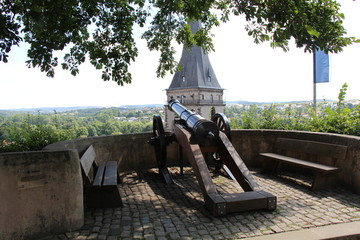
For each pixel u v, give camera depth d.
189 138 4.61
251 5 4.52
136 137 6.17
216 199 3.38
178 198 4.14
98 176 4.06
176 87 60.78
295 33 4.13
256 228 2.98
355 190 4.16
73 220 2.98
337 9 4.44
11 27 4.29
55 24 4.95
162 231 2.95
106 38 6.49
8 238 2.62
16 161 2.67
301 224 3.06
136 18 6.61
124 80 6.69
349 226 2.96
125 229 3.01
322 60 7.66
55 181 2.88
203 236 2.82
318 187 4.32
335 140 4.70
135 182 5.12
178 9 6.71
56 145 4.05
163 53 8.17
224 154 4.59
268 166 5.43
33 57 5.37
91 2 5.27
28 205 2.73
